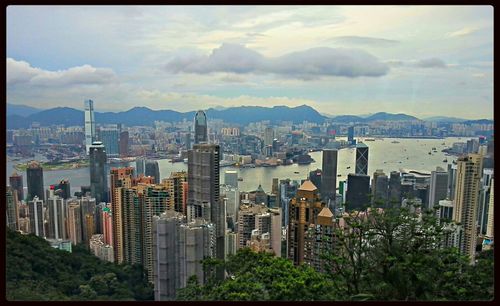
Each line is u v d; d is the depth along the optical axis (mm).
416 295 2859
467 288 2824
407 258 2895
